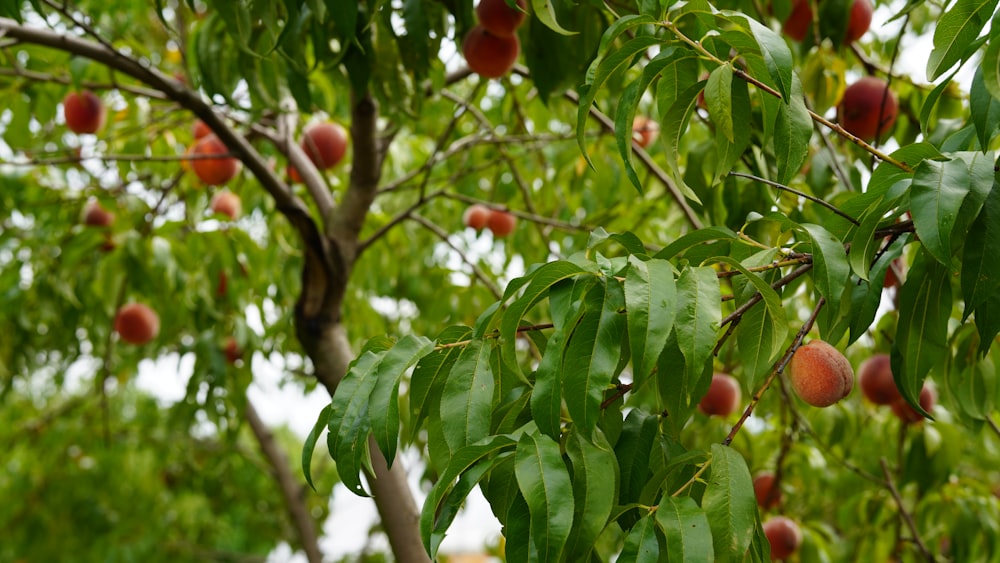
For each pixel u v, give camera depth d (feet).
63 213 11.44
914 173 3.49
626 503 3.80
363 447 3.65
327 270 7.90
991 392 5.98
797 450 8.89
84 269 10.85
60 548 18.86
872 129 6.85
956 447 7.80
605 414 3.88
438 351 3.82
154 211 10.59
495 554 12.34
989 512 8.37
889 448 9.24
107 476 18.94
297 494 15.34
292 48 6.27
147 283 10.40
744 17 3.58
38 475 18.74
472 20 6.31
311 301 7.92
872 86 6.77
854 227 3.98
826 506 11.66
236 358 11.24
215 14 7.27
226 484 17.74
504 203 12.18
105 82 9.59
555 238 11.85
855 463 9.63
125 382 15.20
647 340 3.15
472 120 12.26
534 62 6.51
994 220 3.61
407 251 12.75
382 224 11.69
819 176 6.70
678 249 3.86
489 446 3.35
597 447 3.45
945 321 4.29
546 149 11.82
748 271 3.49
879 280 4.23
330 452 3.67
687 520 3.14
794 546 7.49
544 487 3.13
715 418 8.63
